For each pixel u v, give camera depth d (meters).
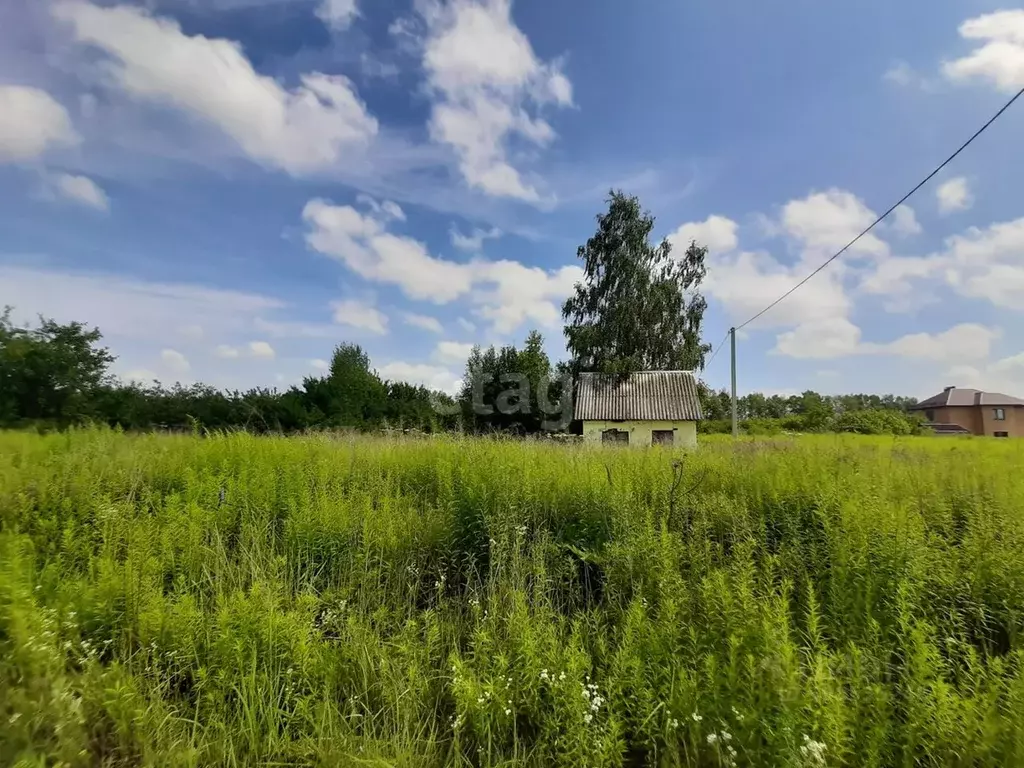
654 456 7.59
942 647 3.24
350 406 19.75
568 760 2.62
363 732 2.97
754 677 2.65
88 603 3.60
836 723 2.36
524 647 3.05
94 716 2.90
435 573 4.72
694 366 32.06
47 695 2.81
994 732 2.35
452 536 4.96
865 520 4.14
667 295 31.92
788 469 6.14
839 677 2.66
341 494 5.54
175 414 15.13
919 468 6.88
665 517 4.88
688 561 4.15
